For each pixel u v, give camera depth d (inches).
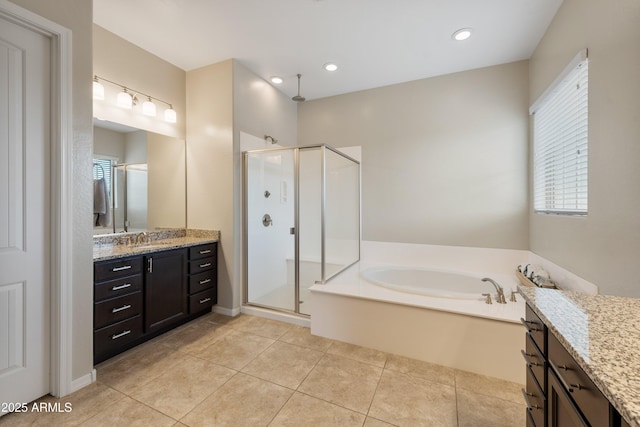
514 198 110.5
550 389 34.6
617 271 54.8
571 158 75.6
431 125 123.4
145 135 103.6
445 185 121.4
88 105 66.4
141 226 102.6
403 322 81.7
